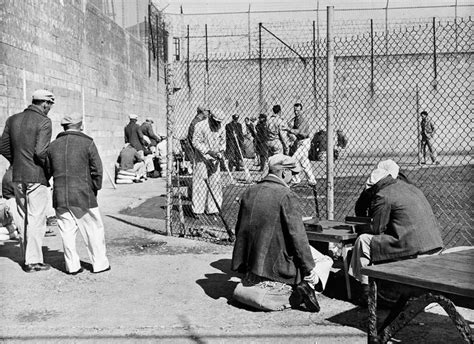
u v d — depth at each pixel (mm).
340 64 23844
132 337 4125
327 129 6340
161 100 26016
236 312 4691
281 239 4633
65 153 5914
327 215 6367
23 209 6324
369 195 5340
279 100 23312
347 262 5055
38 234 6168
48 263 6570
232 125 17094
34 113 6164
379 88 24047
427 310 4660
